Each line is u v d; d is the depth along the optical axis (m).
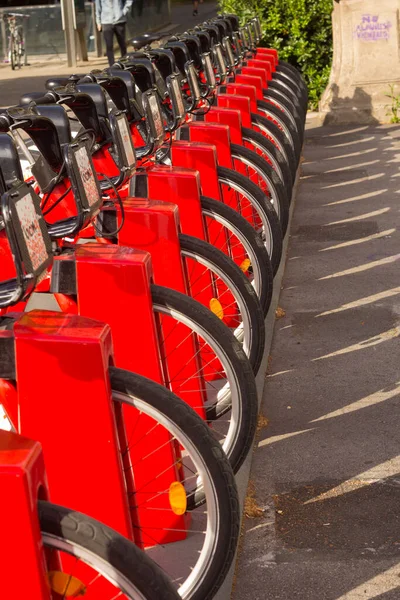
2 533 2.22
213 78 7.25
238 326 4.48
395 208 8.32
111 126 4.11
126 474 2.97
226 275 4.12
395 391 4.78
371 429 4.39
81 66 20.41
